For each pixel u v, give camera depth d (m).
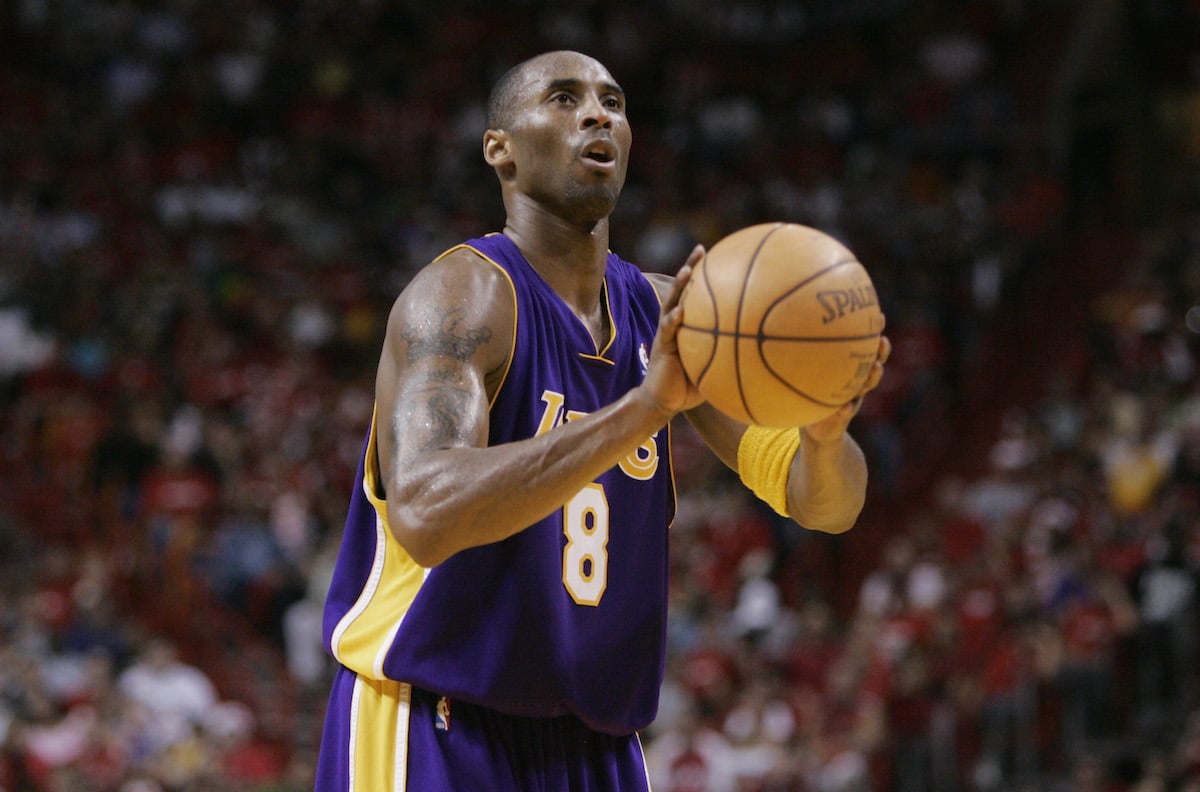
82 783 35.00
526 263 10.95
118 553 46.09
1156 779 33.09
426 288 10.41
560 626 10.64
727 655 43.09
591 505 10.96
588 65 11.20
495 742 10.69
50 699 38.06
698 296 9.21
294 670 45.00
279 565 46.25
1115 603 38.03
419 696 10.70
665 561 11.58
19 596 42.47
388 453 9.78
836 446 10.65
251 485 49.16
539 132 10.97
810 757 38.69
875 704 38.97
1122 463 45.16
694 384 9.29
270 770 39.50
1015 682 37.06
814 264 9.23
